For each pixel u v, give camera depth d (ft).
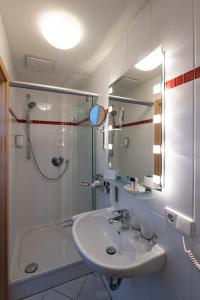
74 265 5.50
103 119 5.37
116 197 4.82
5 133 4.30
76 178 8.32
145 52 3.62
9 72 4.92
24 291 4.84
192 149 2.60
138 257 3.01
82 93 5.70
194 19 2.54
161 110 3.15
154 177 3.32
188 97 2.65
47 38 4.34
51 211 7.99
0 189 4.25
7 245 4.37
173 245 2.93
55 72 6.53
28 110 7.31
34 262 5.58
